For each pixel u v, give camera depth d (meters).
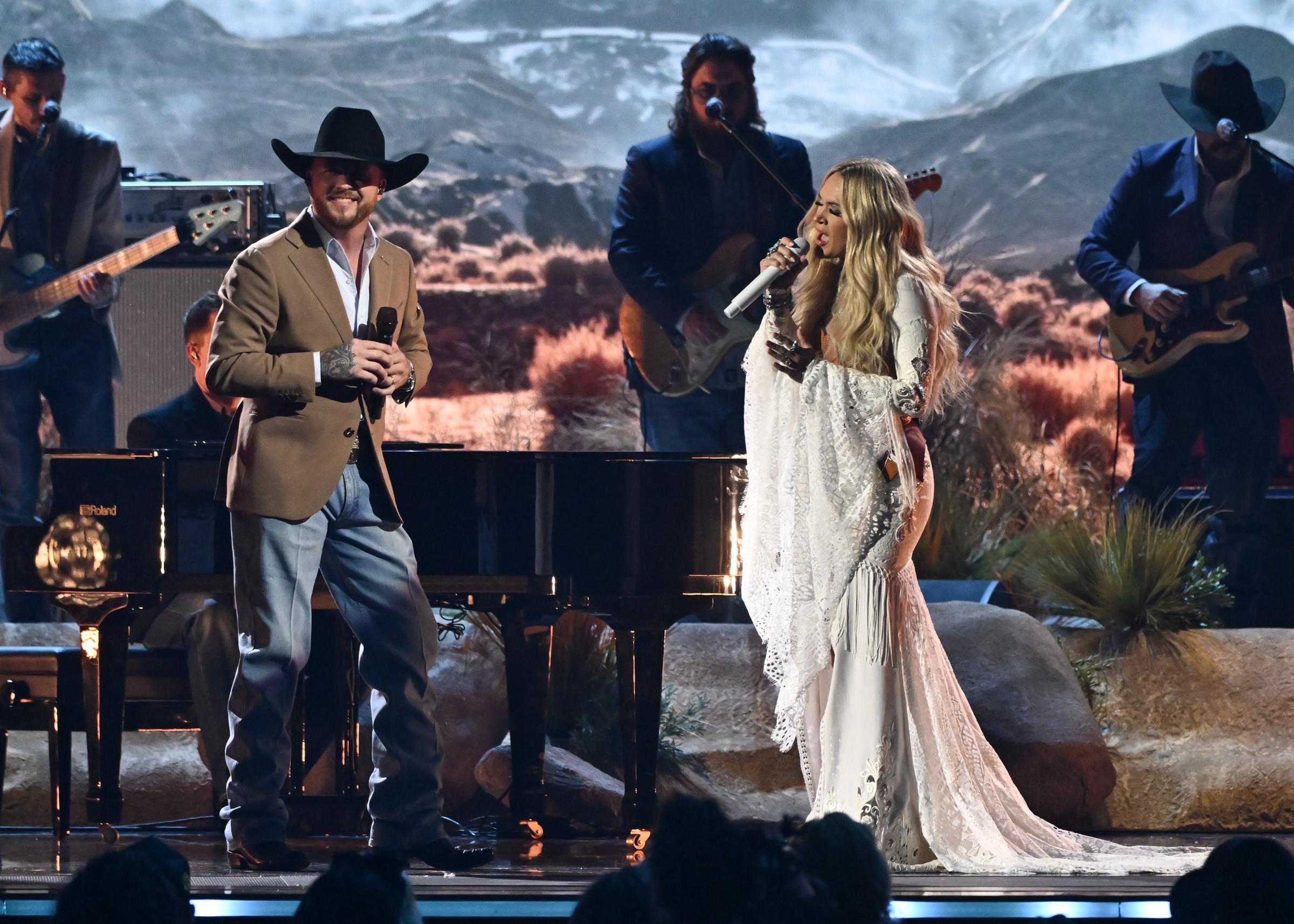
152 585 16.09
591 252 36.16
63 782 17.17
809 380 14.87
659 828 7.99
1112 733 21.06
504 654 20.30
